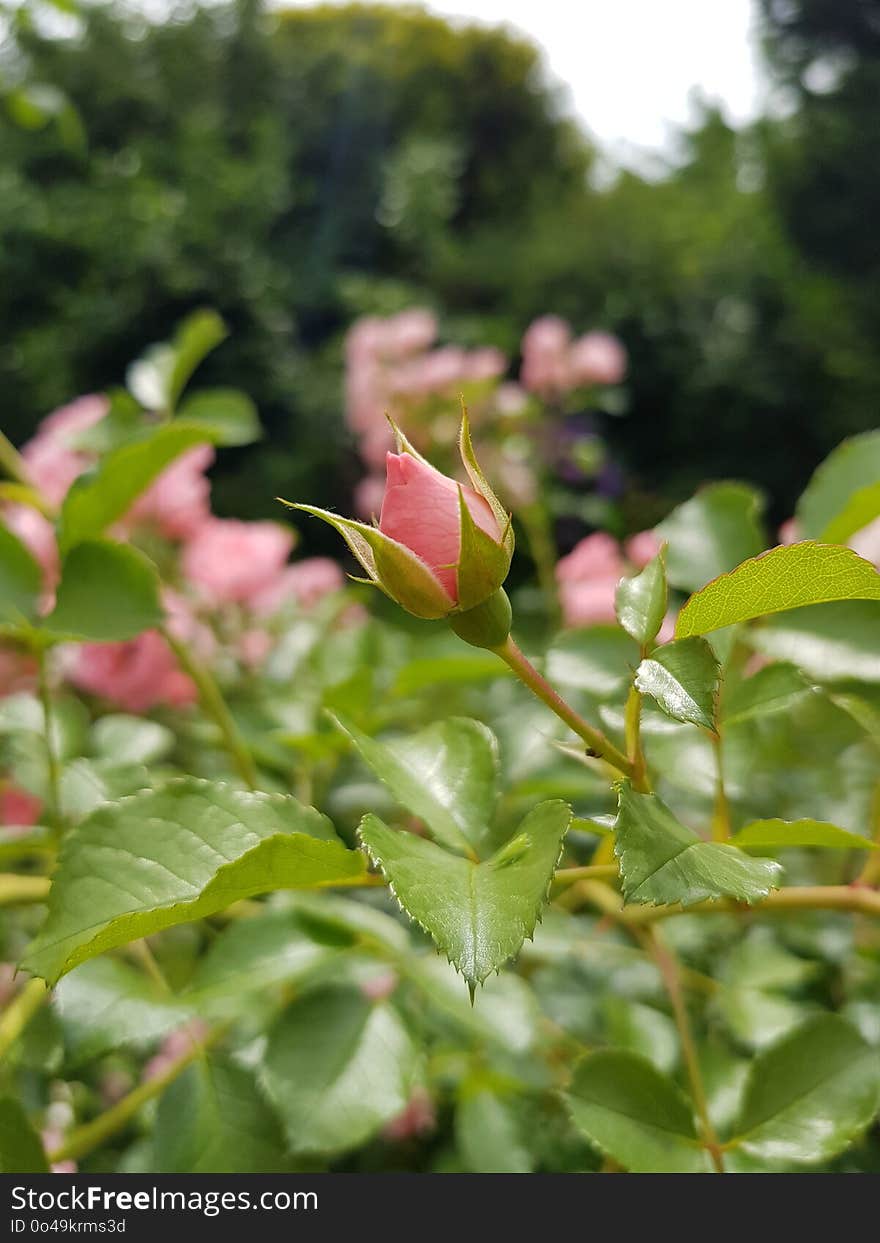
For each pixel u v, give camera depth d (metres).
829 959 0.37
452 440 0.83
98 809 0.20
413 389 0.84
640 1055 0.23
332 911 0.26
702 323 3.08
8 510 0.37
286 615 0.52
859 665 0.24
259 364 2.62
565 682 0.27
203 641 0.49
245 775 0.32
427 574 0.20
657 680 0.20
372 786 0.42
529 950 0.28
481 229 4.16
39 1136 0.23
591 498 0.99
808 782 0.47
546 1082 0.32
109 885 0.20
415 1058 0.24
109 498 0.28
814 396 3.00
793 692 0.24
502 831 0.32
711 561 0.27
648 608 0.21
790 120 4.07
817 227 3.75
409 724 0.49
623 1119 0.23
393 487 0.21
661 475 3.00
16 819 0.37
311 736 0.33
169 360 0.40
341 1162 0.34
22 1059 0.27
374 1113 0.23
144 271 2.57
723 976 0.33
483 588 0.20
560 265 3.26
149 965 0.26
